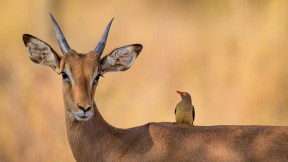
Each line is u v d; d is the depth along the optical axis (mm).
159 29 80688
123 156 33781
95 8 86688
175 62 72438
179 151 33719
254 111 61250
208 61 71938
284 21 72125
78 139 33906
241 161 33531
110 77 66375
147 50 74125
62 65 33625
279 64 66688
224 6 87875
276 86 63906
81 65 33469
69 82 33375
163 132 34156
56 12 82250
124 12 86125
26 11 82625
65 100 33594
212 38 77188
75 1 85938
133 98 63000
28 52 34531
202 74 68625
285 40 70000
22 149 53250
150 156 33656
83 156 34031
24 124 54219
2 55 74688
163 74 68062
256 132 34094
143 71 68062
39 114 54469
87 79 33281
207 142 33875
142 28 81438
